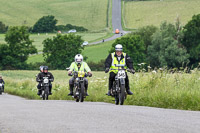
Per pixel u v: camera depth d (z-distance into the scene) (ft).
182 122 53.52
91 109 73.51
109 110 71.51
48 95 179.83
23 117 58.65
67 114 62.90
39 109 73.20
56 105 86.33
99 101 137.69
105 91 146.30
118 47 105.40
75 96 125.70
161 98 102.47
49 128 46.42
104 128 46.29
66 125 49.03
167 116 61.77
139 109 76.38
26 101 112.47
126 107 82.38
